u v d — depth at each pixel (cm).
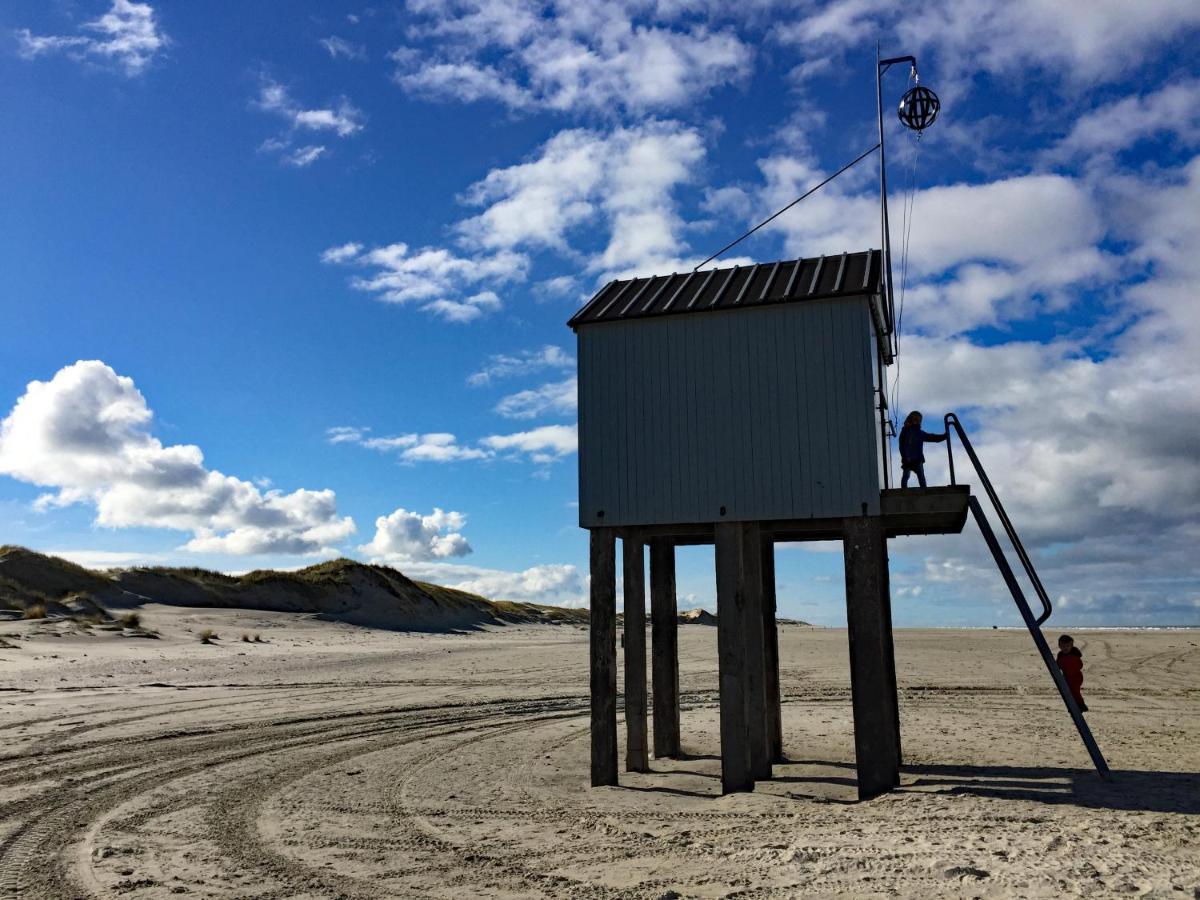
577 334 1398
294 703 2262
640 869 836
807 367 1284
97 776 1363
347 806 1183
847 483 1244
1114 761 1403
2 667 2672
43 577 4341
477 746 1697
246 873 866
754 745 1399
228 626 4341
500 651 4019
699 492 1309
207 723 1911
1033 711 2088
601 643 1361
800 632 5644
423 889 805
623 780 1390
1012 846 773
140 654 3191
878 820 934
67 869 880
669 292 1448
